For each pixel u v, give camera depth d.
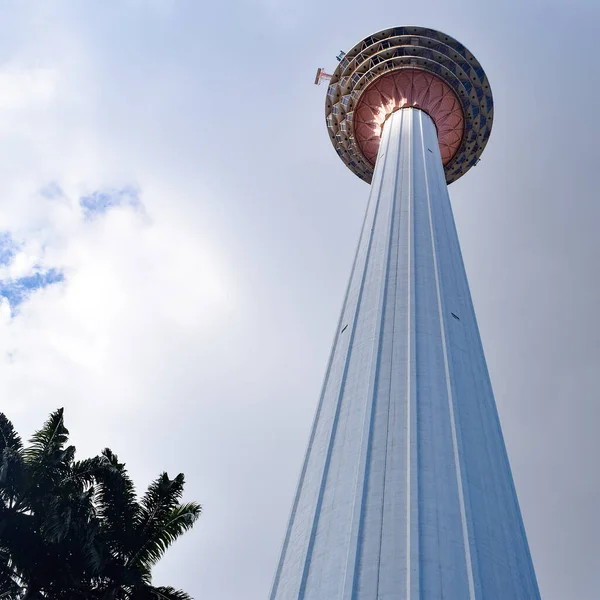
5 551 29.62
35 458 30.73
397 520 14.28
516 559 14.88
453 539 13.91
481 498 15.41
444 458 15.97
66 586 30.20
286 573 15.34
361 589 13.11
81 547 29.41
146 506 32.34
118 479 31.83
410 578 12.91
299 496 17.86
